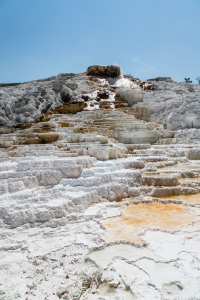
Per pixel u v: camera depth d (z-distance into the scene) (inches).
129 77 1168.8
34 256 141.9
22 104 784.9
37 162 255.3
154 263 136.3
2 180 213.8
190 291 114.7
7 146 423.5
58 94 865.5
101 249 152.0
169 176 287.0
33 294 113.3
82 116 623.8
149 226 184.1
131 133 529.3
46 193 218.4
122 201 244.5
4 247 150.5
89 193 226.2
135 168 325.1
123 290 118.3
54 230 175.2
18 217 177.5
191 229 179.2
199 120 577.0
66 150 366.0
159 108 681.0
